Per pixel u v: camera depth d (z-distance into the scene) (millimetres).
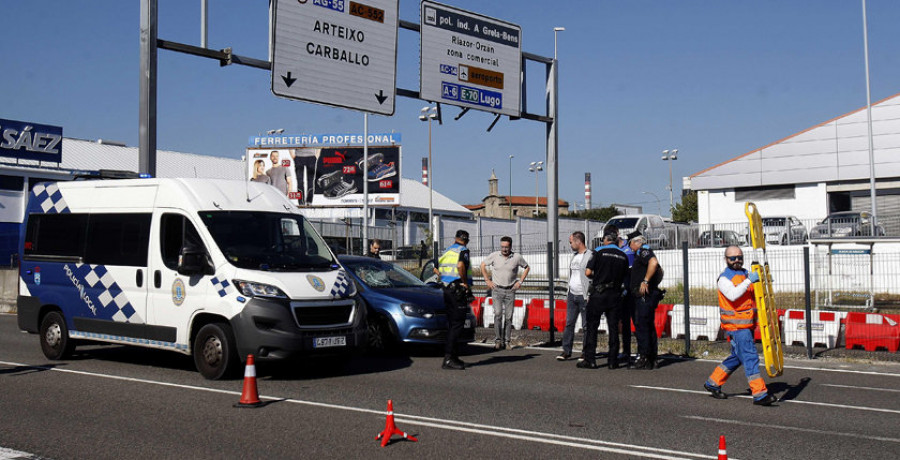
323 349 9617
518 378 10094
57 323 11383
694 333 15266
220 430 6863
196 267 9625
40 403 8062
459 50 16484
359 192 42625
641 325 11023
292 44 14352
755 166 38531
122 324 10547
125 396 8477
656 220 31844
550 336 14250
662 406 8211
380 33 15555
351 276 12773
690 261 18891
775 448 6426
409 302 12062
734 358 8641
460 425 7176
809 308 12516
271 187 11109
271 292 9367
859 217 26938
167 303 10039
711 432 6988
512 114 17375
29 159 46781
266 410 7777
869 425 7336
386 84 15625
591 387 9406
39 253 11711
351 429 6938
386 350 12234
